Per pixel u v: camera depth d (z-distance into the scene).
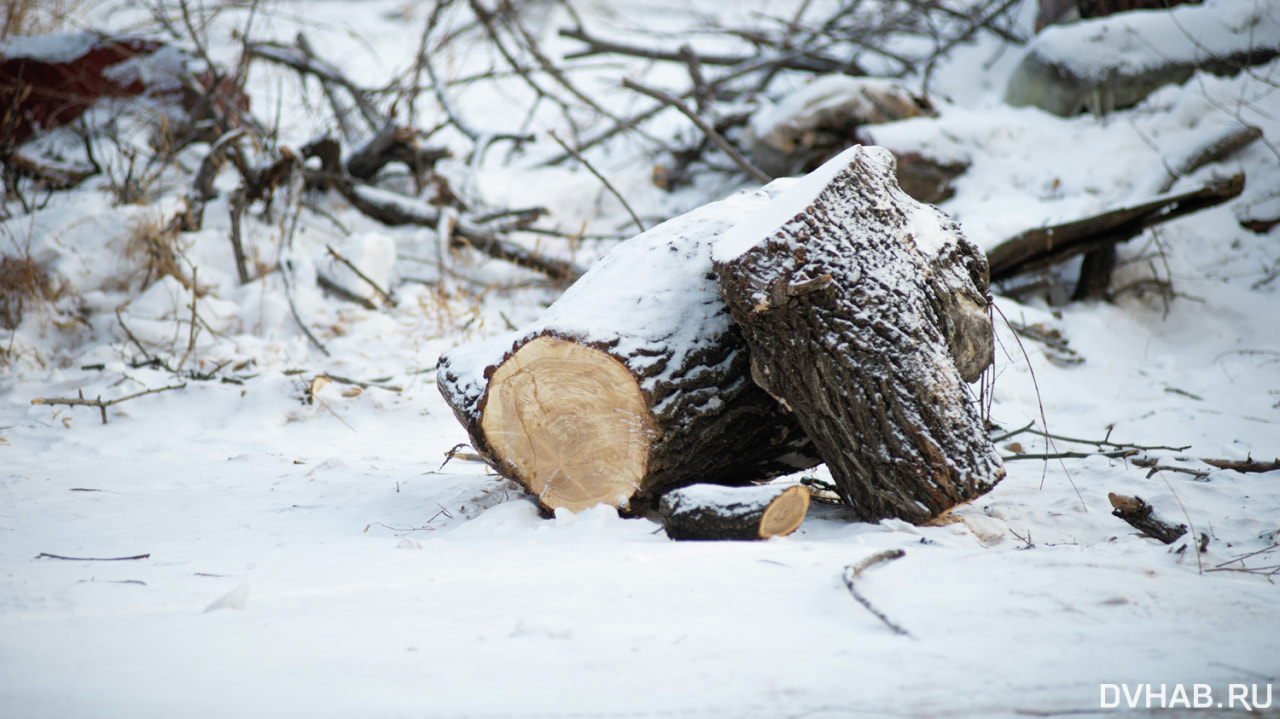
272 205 18.05
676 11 29.12
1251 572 5.52
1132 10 21.12
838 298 6.26
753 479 7.54
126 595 4.87
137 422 11.78
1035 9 23.34
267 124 20.58
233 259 16.30
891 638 4.07
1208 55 19.25
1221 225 17.44
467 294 16.17
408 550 6.08
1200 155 17.48
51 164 18.30
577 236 17.62
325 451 10.59
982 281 7.37
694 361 6.69
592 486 6.78
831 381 6.31
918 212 7.10
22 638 4.11
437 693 3.49
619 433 6.66
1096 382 13.78
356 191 18.17
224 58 23.34
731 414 6.82
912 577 4.96
